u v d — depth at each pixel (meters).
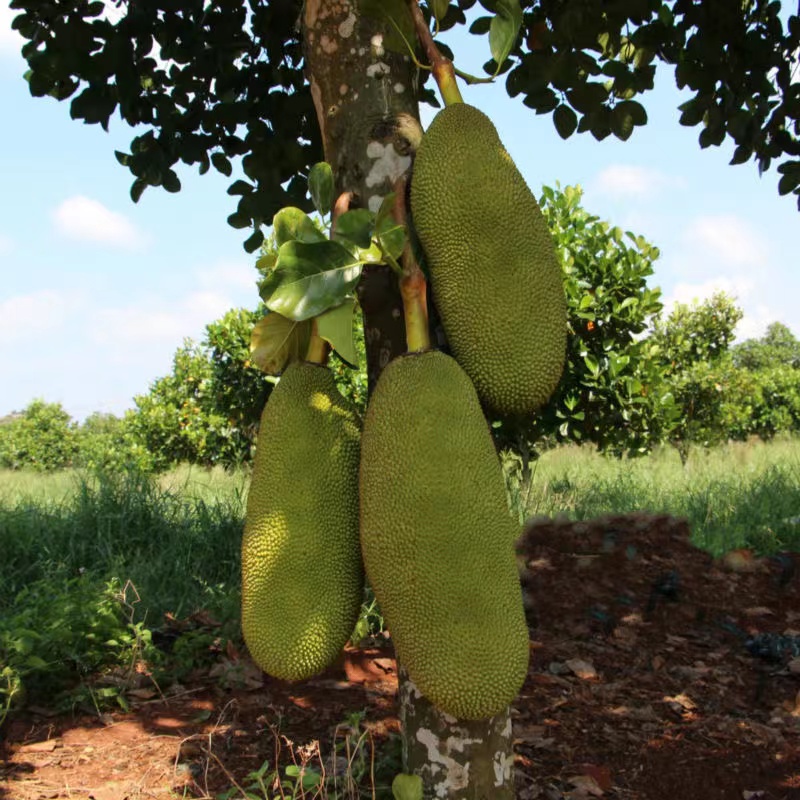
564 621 4.45
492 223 1.56
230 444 12.12
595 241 6.82
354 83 1.89
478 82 1.75
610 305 6.70
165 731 3.07
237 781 2.66
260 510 1.61
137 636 3.59
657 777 2.83
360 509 1.54
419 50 2.02
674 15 3.91
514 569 1.51
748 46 3.89
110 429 24.52
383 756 2.74
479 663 1.41
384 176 1.84
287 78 4.16
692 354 13.83
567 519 5.54
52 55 3.79
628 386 6.66
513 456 7.50
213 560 5.30
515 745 3.02
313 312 1.60
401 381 1.55
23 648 3.20
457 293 1.58
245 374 10.60
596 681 3.75
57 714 3.24
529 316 1.56
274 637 1.56
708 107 3.99
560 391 6.57
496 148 1.62
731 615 4.54
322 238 1.66
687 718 3.33
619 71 3.72
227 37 4.01
